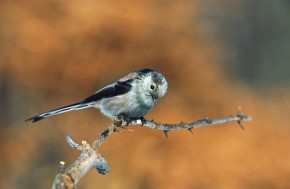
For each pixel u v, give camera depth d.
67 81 16.83
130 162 15.21
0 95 16.36
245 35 20.88
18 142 15.74
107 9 17.31
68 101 16.69
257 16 21.34
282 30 21.56
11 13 16.95
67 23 17.11
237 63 20.23
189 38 18.14
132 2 17.56
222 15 20.19
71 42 17.06
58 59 16.92
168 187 15.09
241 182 15.45
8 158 15.45
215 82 18.00
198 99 17.52
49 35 16.97
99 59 17.05
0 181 15.16
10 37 16.80
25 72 16.67
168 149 15.50
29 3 17.03
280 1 22.12
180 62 17.72
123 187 14.83
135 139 15.43
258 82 20.11
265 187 15.62
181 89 17.45
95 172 14.85
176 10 18.06
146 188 15.01
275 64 20.86
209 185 15.32
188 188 15.10
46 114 8.11
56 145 15.80
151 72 8.34
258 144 16.31
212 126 16.11
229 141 15.99
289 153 16.14
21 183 15.27
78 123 16.05
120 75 17.08
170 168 15.28
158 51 17.58
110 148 15.34
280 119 17.80
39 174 15.41
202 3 19.61
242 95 18.62
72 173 5.38
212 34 19.50
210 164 15.55
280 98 19.27
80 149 5.69
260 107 18.23
